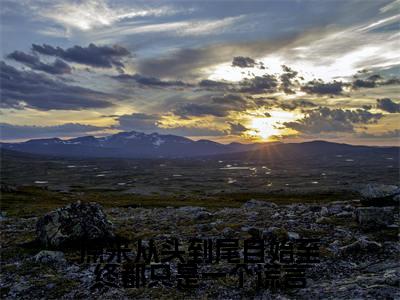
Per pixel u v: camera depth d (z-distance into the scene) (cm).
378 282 1192
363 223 2031
